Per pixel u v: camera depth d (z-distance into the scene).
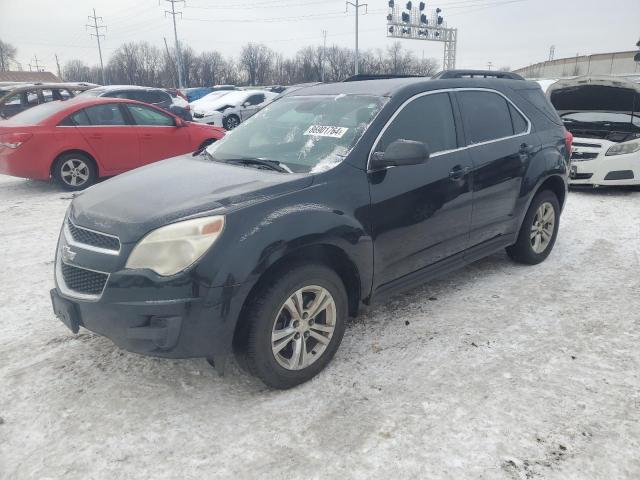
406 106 3.68
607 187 8.73
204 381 3.13
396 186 3.43
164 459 2.49
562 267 4.96
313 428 2.69
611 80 7.96
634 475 2.35
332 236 3.00
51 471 2.42
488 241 4.36
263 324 2.79
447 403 2.87
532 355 3.36
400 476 2.36
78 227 2.93
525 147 4.54
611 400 2.88
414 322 3.85
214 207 2.75
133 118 9.09
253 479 2.36
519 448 2.52
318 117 3.77
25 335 3.68
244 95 19.69
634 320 3.83
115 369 3.25
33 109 9.07
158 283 2.59
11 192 8.64
